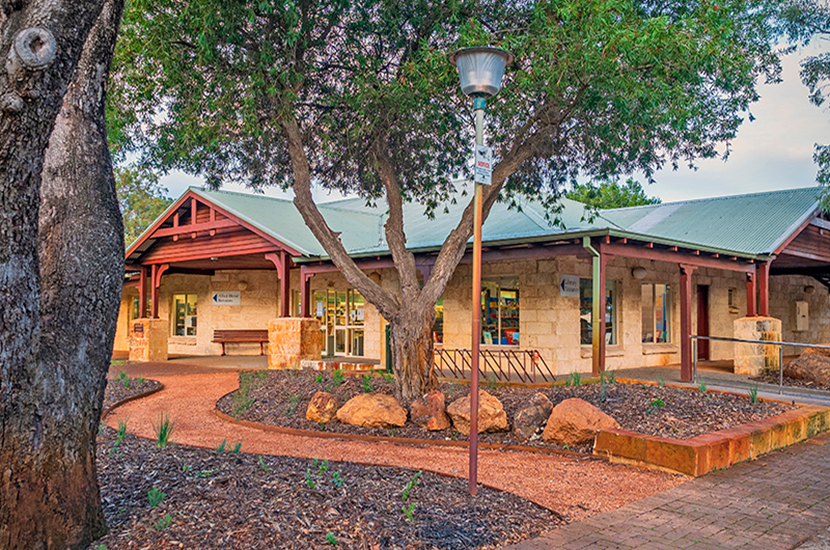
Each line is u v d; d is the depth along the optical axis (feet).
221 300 70.54
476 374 16.39
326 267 51.49
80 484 11.83
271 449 23.38
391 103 30.35
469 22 28.60
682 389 29.55
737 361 46.29
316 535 12.44
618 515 15.67
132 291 85.81
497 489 17.03
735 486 18.35
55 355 11.68
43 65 9.45
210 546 11.75
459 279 49.49
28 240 10.33
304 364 49.98
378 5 31.99
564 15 26.05
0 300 10.25
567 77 28.19
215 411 32.01
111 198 13.08
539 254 39.60
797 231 50.19
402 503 14.69
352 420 27.12
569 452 22.31
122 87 32.94
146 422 29.58
